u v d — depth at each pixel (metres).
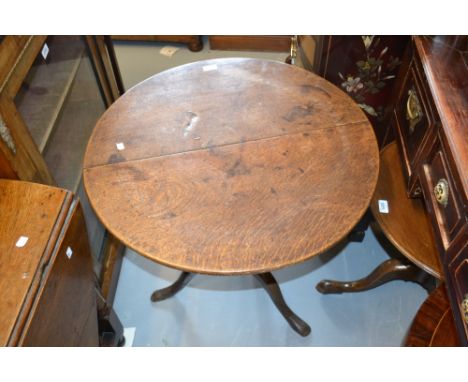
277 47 2.30
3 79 0.82
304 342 1.32
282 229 0.83
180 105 1.08
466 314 0.73
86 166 0.95
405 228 1.07
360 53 1.30
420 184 0.98
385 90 1.39
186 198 0.89
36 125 1.04
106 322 1.17
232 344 1.33
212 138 1.00
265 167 0.94
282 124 1.03
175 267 0.79
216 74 1.17
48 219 0.77
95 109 1.44
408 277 1.28
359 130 1.01
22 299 0.68
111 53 1.48
